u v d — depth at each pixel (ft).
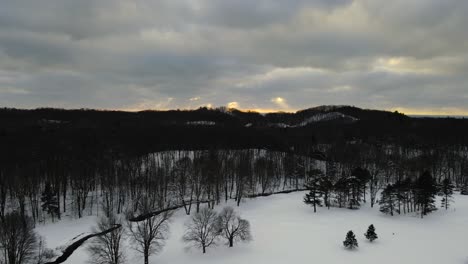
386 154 555.69
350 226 291.99
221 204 363.97
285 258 220.64
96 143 454.40
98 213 319.88
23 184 306.96
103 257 195.52
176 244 240.12
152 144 544.62
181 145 573.74
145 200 309.22
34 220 289.74
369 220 312.91
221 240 247.91
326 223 299.17
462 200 384.06
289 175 478.18
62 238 251.80
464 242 256.32
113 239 208.23
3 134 462.60
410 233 276.21
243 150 573.74
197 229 244.83
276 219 309.01
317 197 351.25
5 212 309.42
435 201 357.20
